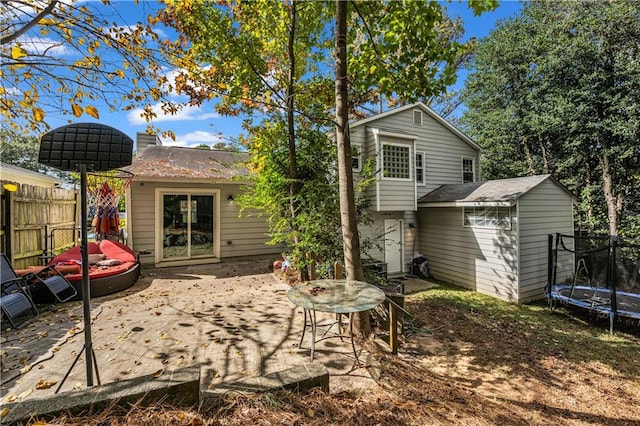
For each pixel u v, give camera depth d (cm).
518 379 380
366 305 308
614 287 564
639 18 983
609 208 1115
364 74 470
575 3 1091
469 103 1500
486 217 816
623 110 1015
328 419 226
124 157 253
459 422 264
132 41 314
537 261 769
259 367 318
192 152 1109
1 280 451
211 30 565
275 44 648
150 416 190
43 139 231
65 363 321
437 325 560
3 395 265
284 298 573
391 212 1000
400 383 308
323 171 718
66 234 845
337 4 398
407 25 394
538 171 1331
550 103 1189
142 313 482
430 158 1083
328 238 640
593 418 313
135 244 834
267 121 703
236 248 964
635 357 463
